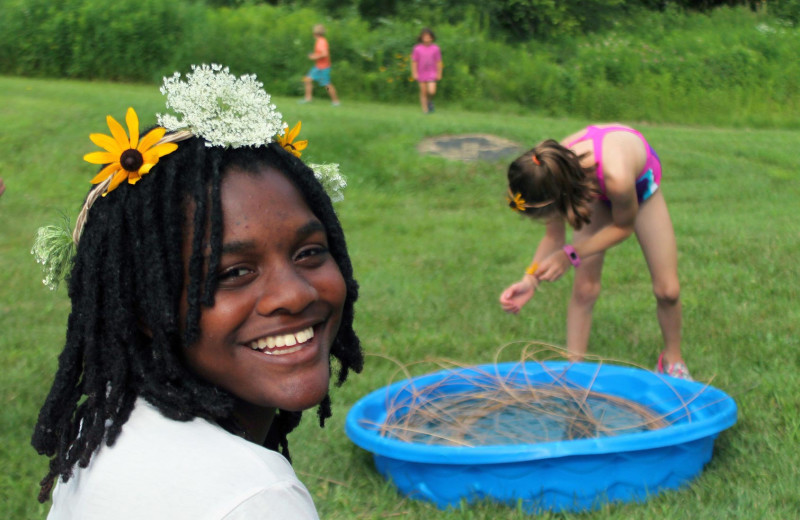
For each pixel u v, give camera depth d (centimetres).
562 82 1748
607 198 428
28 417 419
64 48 1777
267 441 170
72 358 136
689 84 1766
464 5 2158
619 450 327
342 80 1739
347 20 2012
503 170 1083
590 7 2239
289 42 1786
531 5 2130
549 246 448
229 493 112
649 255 445
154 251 124
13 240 777
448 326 565
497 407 407
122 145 127
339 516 331
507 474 332
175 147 125
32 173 977
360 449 392
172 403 125
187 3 1934
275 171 130
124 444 121
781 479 347
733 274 667
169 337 126
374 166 1080
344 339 162
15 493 348
